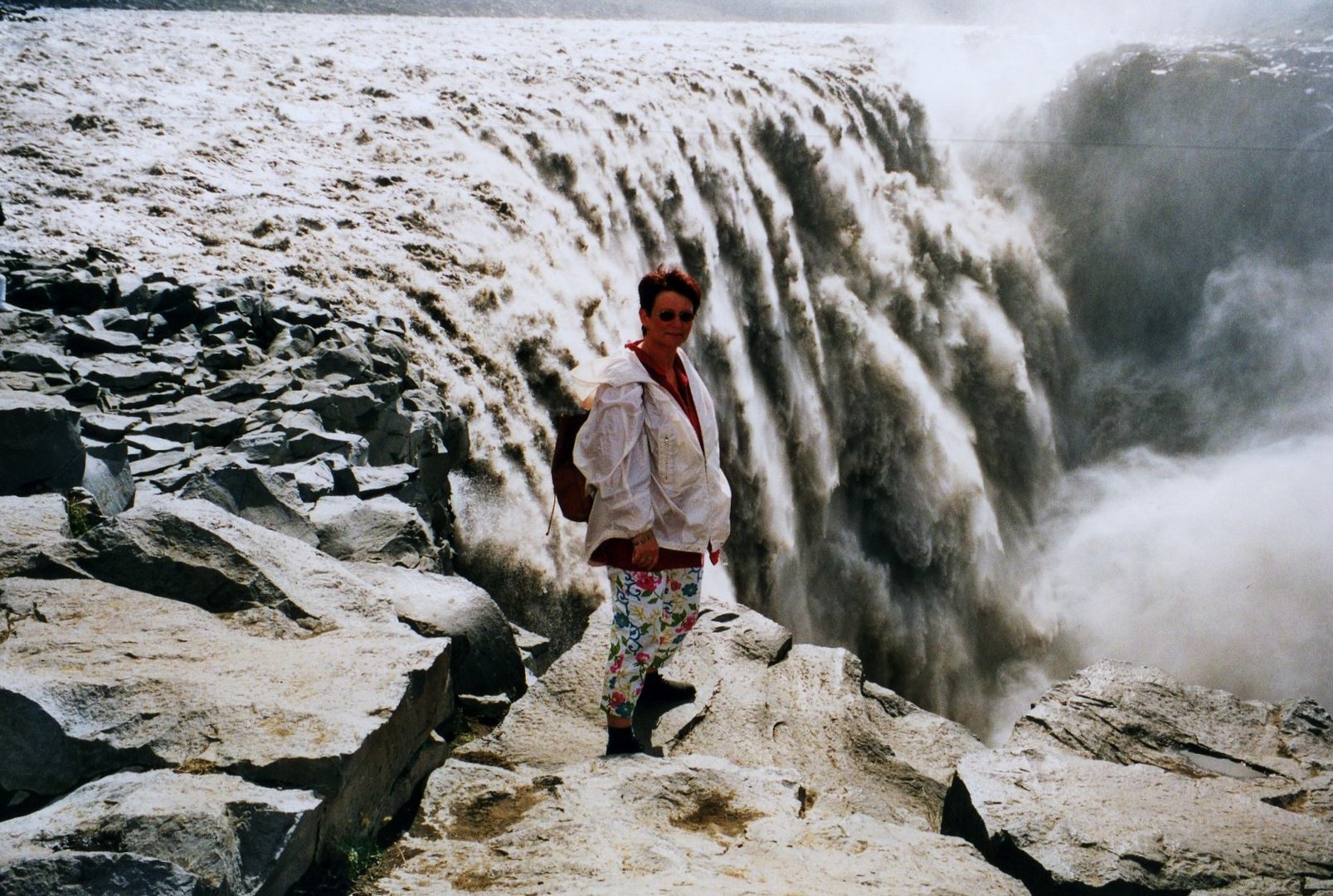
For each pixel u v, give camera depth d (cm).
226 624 365
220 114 1408
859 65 2361
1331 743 423
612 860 291
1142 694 447
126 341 759
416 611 440
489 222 1239
